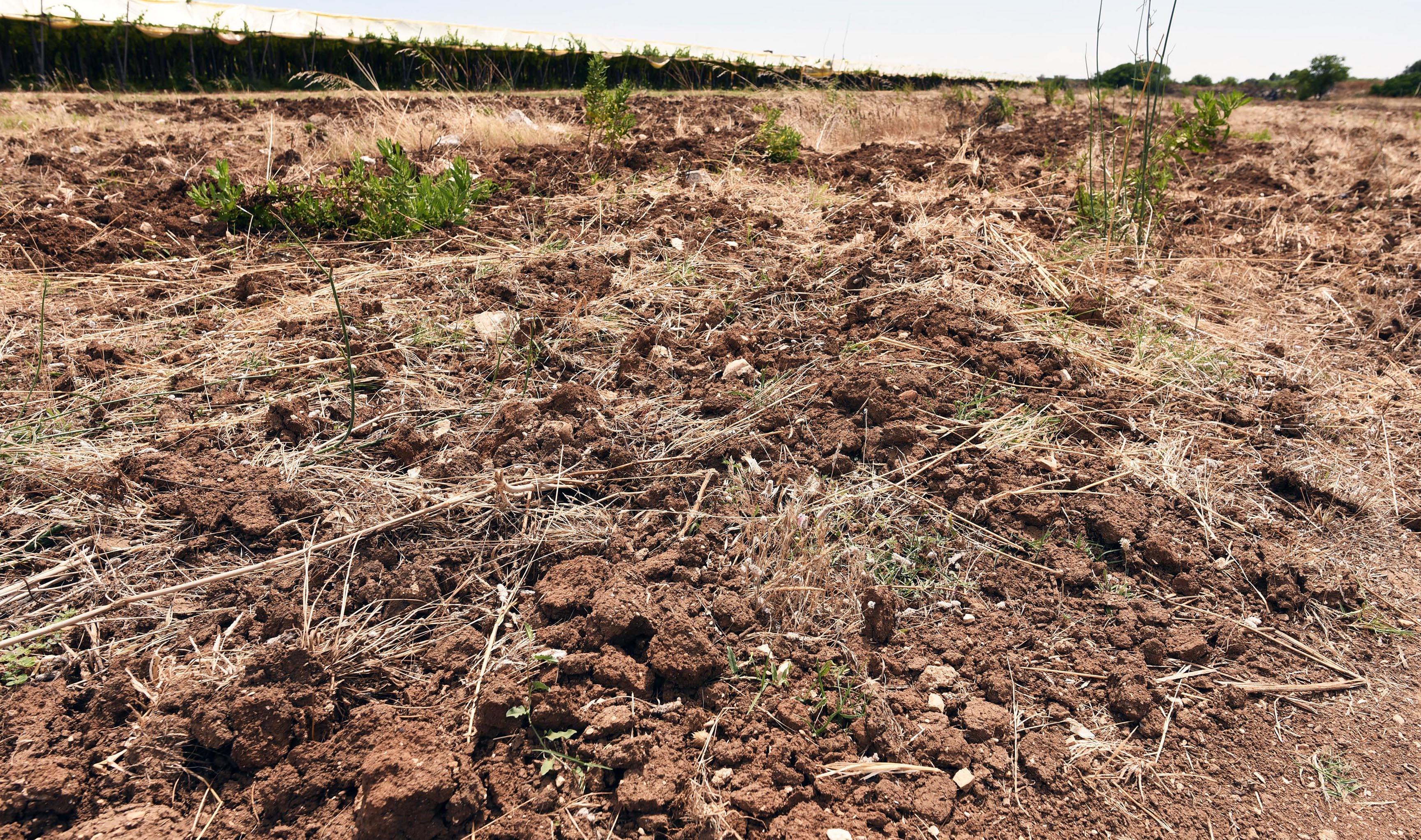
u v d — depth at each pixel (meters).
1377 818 2.10
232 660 2.23
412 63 14.29
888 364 3.80
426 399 3.44
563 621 2.43
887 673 2.40
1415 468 3.53
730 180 6.66
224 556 2.58
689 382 3.69
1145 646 2.51
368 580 2.48
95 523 2.64
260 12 14.70
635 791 1.99
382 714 2.11
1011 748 2.22
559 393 3.40
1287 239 6.14
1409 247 6.01
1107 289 4.75
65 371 3.44
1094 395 3.74
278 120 9.18
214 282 4.43
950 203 6.42
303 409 3.27
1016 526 2.96
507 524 2.76
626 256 4.91
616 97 7.34
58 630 2.30
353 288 4.41
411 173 5.66
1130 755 2.23
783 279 4.74
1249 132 13.20
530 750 2.09
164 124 8.91
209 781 1.99
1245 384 4.03
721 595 2.53
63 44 12.12
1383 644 2.67
